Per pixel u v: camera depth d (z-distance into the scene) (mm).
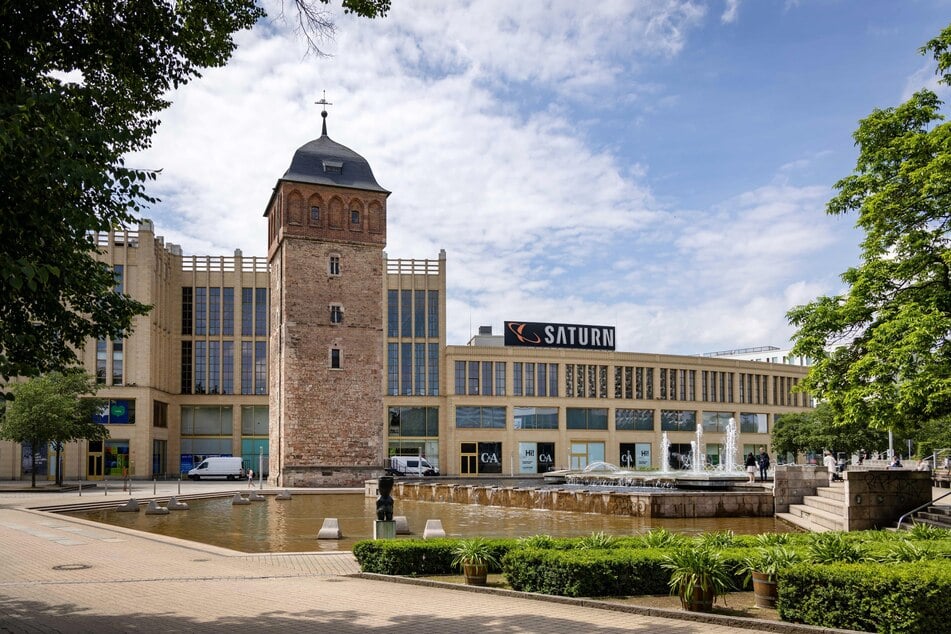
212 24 14211
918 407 20219
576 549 14227
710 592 11727
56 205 9836
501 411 84438
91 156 10547
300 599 13008
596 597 12914
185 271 83875
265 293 84938
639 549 14148
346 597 13211
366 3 14289
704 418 93688
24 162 9227
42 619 11359
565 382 86750
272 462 63250
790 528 26812
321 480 59219
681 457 91438
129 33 12914
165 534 26266
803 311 23984
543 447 85188
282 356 59812
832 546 12375
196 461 82125
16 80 10922
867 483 24094
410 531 25766
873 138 23250
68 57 12602
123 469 72312
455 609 12109
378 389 61969
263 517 33625
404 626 10812
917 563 11055
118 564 17609
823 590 10648
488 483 54688
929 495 24438
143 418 72812
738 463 95438
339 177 62969
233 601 12812
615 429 88125
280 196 62000
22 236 9867
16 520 28719
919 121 22797
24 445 71125
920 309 20312
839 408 22734
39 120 9789
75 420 56281
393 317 85062
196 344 83312
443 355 85000
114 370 72938
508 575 14273
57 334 12805
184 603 12641
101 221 10227
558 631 10500
